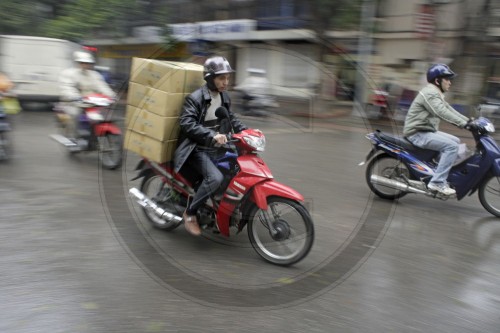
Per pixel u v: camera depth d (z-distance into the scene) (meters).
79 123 6.97
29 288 3.13
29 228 4.24
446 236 4.52
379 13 15.75
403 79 14.91
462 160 5.29
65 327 2.70
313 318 2.91
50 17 18.31
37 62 13.33
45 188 5.54
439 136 5.30
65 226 4.33
